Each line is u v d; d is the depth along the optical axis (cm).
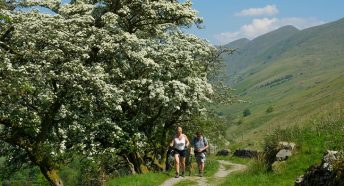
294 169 1967
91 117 2962
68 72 2702
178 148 2352
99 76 2733
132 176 2333
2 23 2506
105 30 2950
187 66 3155
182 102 3281
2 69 2417
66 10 3011
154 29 3512
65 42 2714
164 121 3584
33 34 2675
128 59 3081
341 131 2114
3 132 2861
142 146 3250
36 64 2648
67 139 3003
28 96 2733
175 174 2459
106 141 3209
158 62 3138
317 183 1463
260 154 2322
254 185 1922
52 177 2808
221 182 2145
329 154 1487
